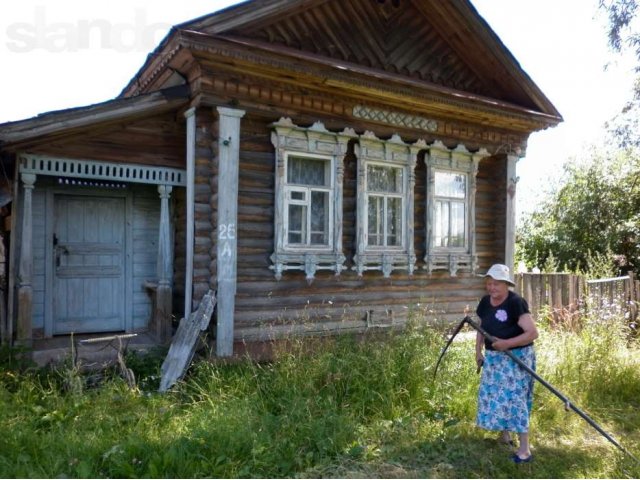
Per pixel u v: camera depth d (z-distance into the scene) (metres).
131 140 6.20
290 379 5.13
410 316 6.59
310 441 4.25
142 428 4.32
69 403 4.66
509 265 8.57
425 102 7.12
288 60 5.80
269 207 6.39
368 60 7.29
